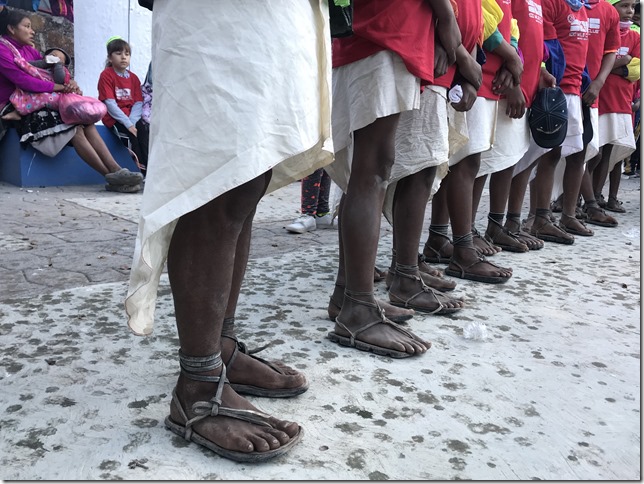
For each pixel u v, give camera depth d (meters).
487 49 2.76
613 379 1.77
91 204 4.55
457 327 2.17
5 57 4.92
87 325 1.98
